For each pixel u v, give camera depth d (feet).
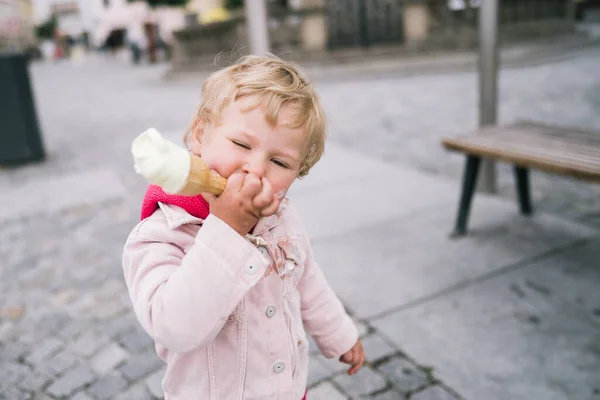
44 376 7.07
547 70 35.58
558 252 9.75
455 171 15.25
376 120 23.13
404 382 6.56
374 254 10.02
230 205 2.80
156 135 2.49
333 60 45.39
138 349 7.57
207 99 3.32
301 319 4.18
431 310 8.11
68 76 66.23
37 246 11.43
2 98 17.95
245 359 3.41
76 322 8.34
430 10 46.65
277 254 3.60
